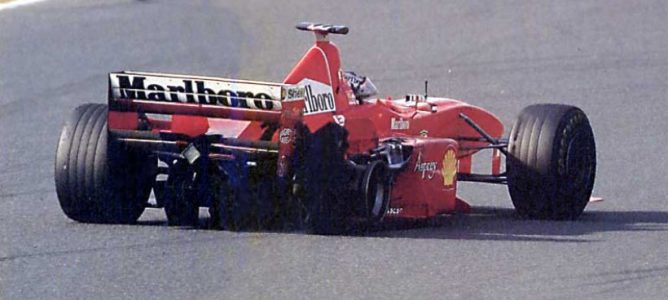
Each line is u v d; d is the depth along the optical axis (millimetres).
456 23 72812
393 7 77875
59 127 50812
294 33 70938
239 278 28422
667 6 75062
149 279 28422
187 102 31859
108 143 33094
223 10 78375
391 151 33438
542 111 35719
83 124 33812
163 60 64562
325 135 32125
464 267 29375
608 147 47031
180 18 75812
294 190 32094
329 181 32125
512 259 30188
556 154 35000
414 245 31625
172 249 31094
